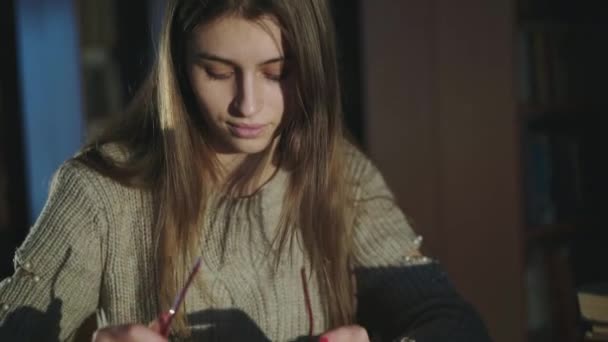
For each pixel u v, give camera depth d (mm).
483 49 2363
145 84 1175
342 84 2258
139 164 1116
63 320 1079
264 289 1176
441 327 1141
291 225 1192
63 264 1065
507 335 2451
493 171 2406
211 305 1140
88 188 1089
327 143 1162
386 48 2281
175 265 1117
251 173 1165
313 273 1216
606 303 1015
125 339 885
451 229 2381
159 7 2299
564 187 2611
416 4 2311
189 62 1026
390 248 1263
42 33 2316
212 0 980
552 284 2580
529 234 2492
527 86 2523
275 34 999
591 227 2639
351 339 1000
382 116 2285
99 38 2430
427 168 2352
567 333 2562
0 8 2359
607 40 2619
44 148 2357
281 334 1192
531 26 2525
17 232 2443
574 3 2623
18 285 1053
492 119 2391
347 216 1244
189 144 1110
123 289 1118
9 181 2432
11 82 2398
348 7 2312
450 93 2355
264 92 1032
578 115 2676
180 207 1108
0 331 1024
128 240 1113
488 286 2432
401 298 1229
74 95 2314
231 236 1161
